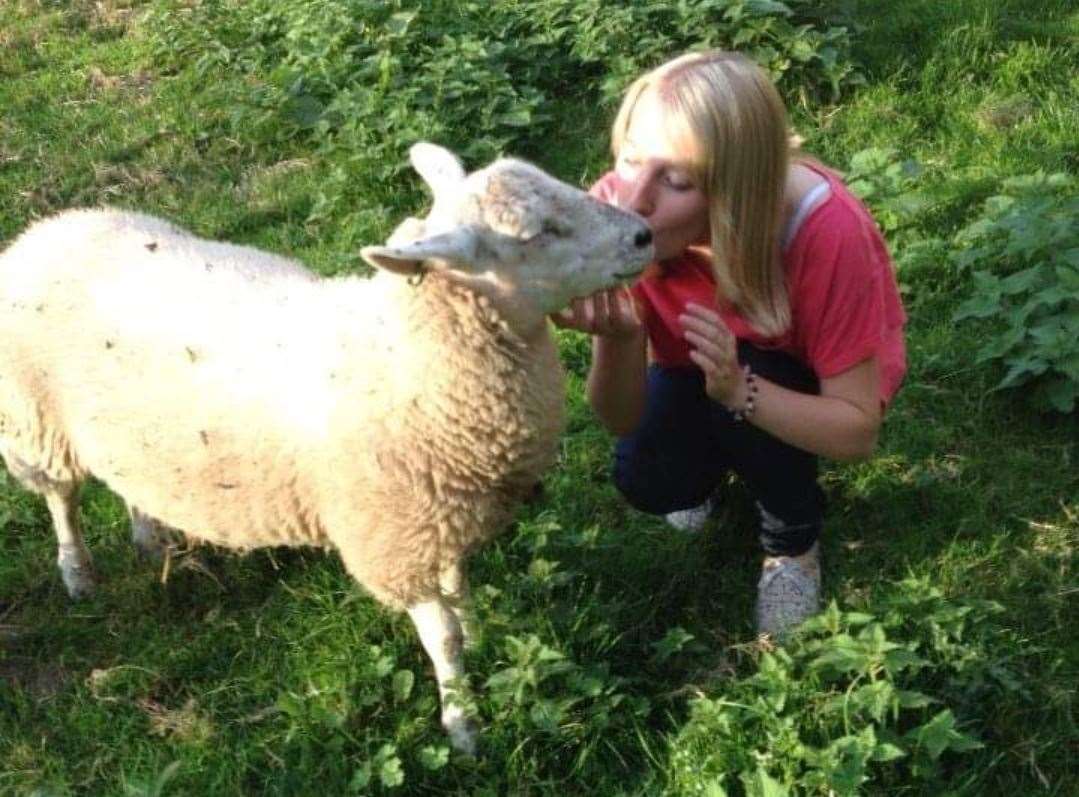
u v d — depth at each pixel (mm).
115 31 4484
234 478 2062
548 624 2164
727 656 2160
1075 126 3201
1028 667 2084
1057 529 2316
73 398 2170
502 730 2072
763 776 1836
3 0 4812
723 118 1821
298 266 2279
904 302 2809
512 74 3643
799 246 1935
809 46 3445
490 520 2027
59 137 3854
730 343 1893
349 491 1975
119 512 2611
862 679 2027
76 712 2227
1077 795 1934
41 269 2207
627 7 3648
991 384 2594
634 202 1906
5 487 2650
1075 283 2506
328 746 2082
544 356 1959
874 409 2006
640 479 2268
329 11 3822
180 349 2070
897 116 3354
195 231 3367
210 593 2432
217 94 3910
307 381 1984
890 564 2301
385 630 2287
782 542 2207
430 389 1902
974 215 2979
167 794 2072
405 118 3387
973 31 3568
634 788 2002
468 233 1819
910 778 1928
